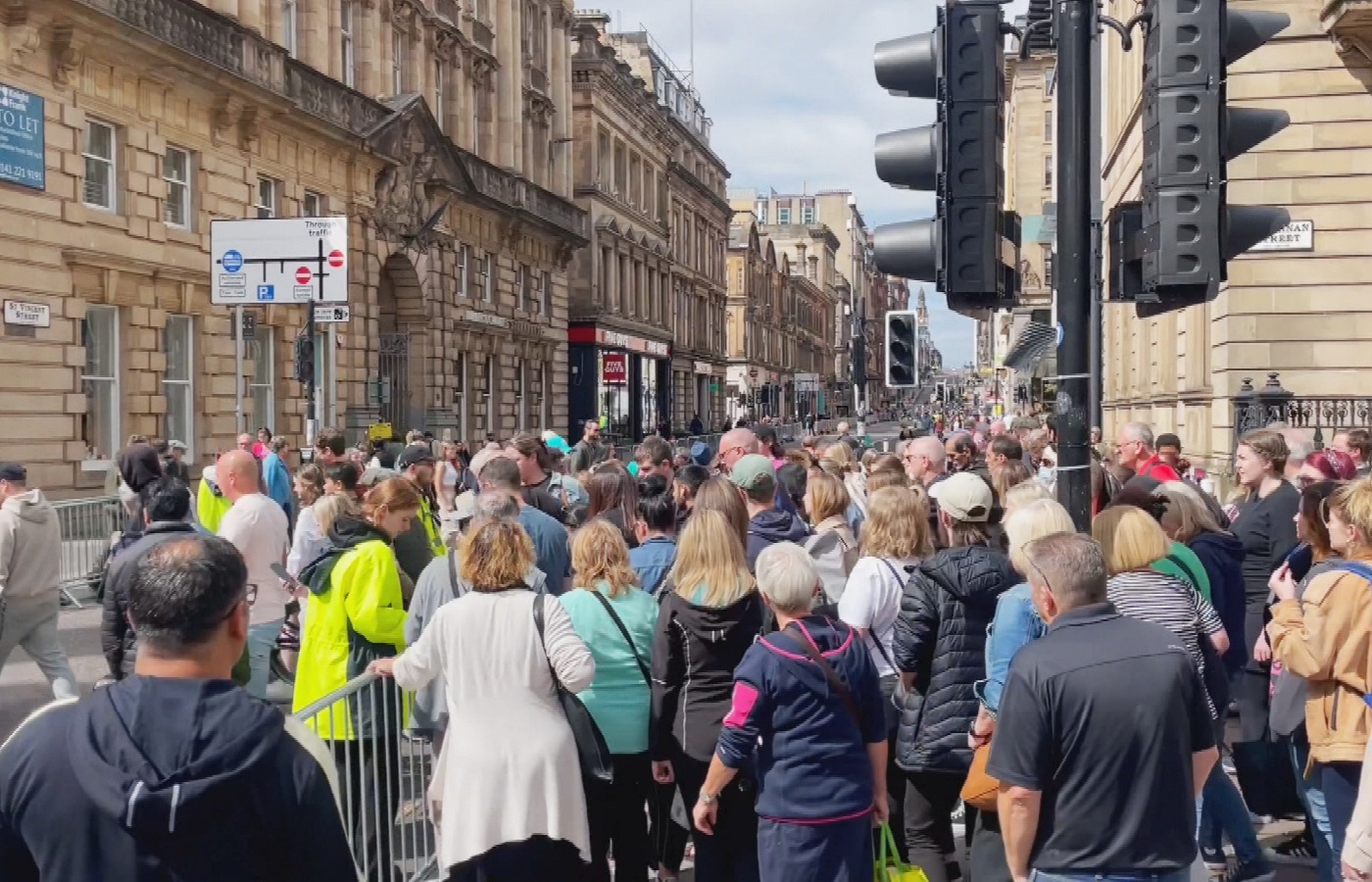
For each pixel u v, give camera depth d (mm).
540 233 43031
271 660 8500
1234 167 19203
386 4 31688
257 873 2557
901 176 5879
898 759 5652
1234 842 6109
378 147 29516
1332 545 5461
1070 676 3643
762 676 4750
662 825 6324
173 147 22312
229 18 23297
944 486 5844
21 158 17578
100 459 20125
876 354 140625
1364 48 18391
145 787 2443
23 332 17891
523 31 43594
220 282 19734
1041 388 37281
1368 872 4023
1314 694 5023
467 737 4910
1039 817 3689
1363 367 18844
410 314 33031
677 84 70500
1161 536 5316
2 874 2559
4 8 17203
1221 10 5441
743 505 6324
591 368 50312
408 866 6367
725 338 80812
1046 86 50344
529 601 5055
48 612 8812
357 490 9164
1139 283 5969
